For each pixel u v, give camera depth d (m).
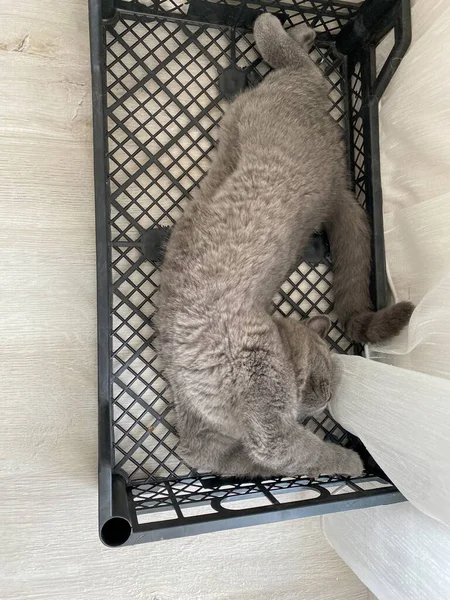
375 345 1.17
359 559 1.18
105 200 1.01
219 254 1.09
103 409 0.99
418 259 1.10
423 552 0.97
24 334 1.18
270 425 1.07
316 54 1.33
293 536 1.34
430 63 1.03
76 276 1.21
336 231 1.27
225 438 1.19
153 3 1.21
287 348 1.15
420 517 0.98
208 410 1.13
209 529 0.88
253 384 1.08
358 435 1.10
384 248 1.21
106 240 1.01
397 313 1.08
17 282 1.18
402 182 1.15
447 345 0.94
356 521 1.19
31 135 1.19
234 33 1.28
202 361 1.10
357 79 1.30
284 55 1.22
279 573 1.32
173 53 1.24
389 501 1.00
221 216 1.11
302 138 1.17
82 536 1.20
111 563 1.22
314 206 1.21
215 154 1.25
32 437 1.17
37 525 1.17
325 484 1.12
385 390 0.99
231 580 1.29
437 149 1.02
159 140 1.26
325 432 1.29
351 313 1.22
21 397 1.17
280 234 1.13
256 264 1.11
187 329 1.10
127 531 0.89
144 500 1.05
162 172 1.22
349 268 1.24
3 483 1.16
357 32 1.24
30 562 1.17
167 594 1.25
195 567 1.27
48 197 1.20
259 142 1.13
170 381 1.15
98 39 0.99
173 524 0.87
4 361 1.17
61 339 1.20
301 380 1.14
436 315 0.93
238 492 1.09
